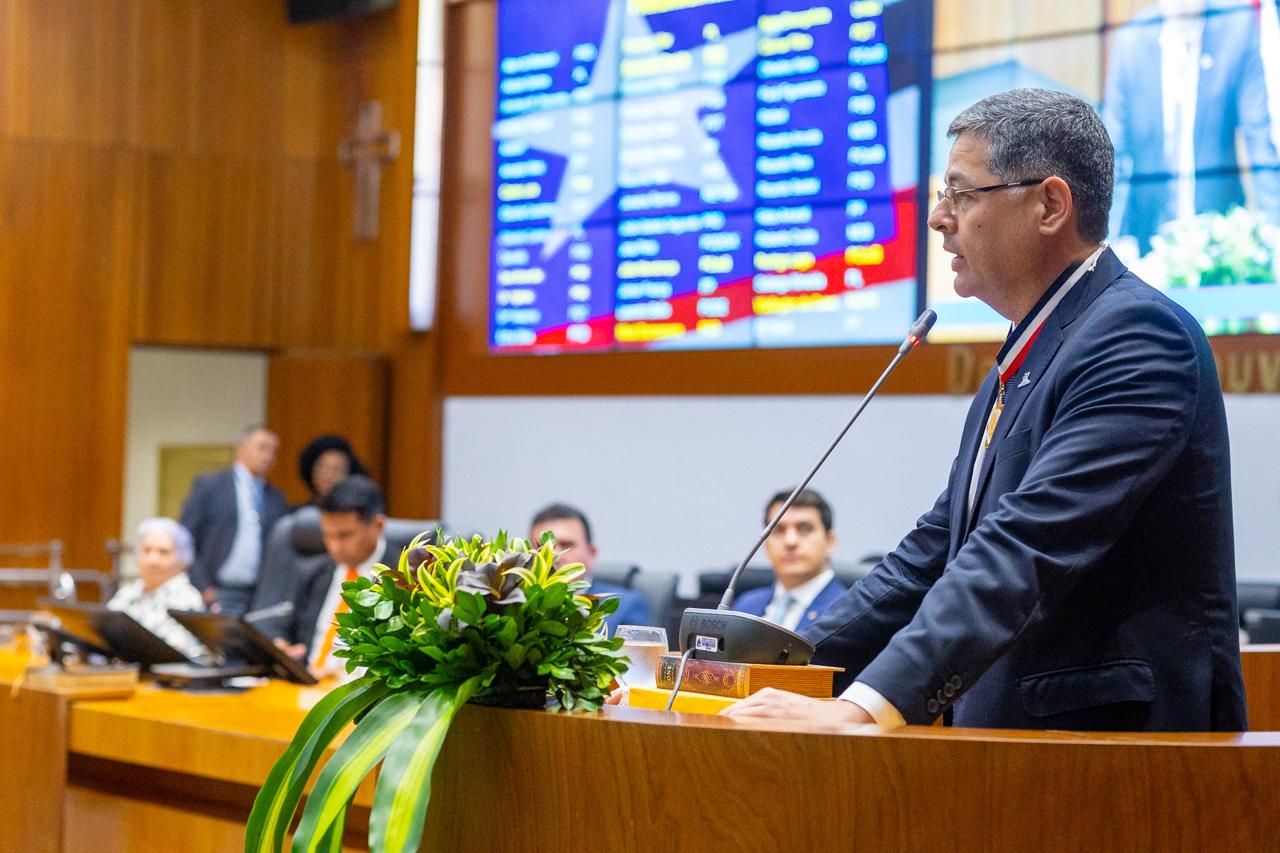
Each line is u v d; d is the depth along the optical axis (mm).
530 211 6480
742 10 5797
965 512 1638
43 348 6965
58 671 3000
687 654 1599
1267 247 4613
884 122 5469
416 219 6836
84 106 7070
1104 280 1565
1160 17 4836
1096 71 4980
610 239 6203
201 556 6422
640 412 6234
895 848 1188
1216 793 1183
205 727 2580
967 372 5266
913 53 5398
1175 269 4770
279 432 7250
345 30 7324
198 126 7234
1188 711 1435
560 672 1309
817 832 1196
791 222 5688
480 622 1302
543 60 6430
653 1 6047
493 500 6703
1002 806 1184
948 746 1188
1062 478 1386
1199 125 4742
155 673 3307
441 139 6859
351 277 7277
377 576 1417
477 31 6711
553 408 6512
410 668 1345
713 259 5898
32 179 6984
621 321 6180
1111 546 1410
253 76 7312
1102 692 1436
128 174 7117
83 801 2938
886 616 1732
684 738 1221
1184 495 1446
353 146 7258
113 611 3273
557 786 1272
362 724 1323
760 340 5777
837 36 5566
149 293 7129
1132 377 1424
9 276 6930
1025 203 1570
